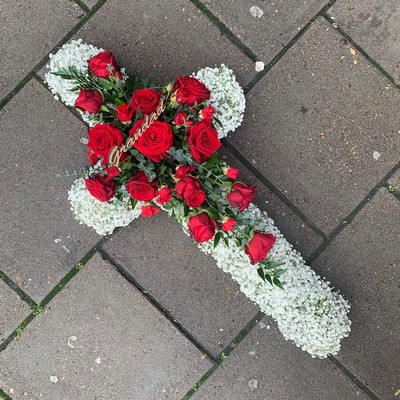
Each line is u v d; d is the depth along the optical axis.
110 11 1.77
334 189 1.82
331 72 1.79
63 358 1.86
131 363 1.86
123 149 1.35
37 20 1.77
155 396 1.86
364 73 1.79
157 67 1.79
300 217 1.83
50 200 1.81
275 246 1.68
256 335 1.85
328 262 1.84
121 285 1.84
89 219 1.67
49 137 1.80
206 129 1.31
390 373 1.85
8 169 1.80
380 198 1.82
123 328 1.85
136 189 1.35
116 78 1.44
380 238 1.83
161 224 1.83
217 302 1.85
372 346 1.85
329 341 1.69
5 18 1.76
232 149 1.81
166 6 1.77
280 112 1.80
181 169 1.34
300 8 1.77
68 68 1.51
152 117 1.35
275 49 1.79
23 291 1.84
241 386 1.86
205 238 1.36
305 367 1.85
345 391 1.86
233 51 1.79
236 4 1.77
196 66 1.79
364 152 1.81
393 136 1.80
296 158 1.81
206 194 1.45
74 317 1.85
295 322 1.68
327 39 1.78
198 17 1.78
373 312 1.84
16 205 1.81
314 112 1.80
